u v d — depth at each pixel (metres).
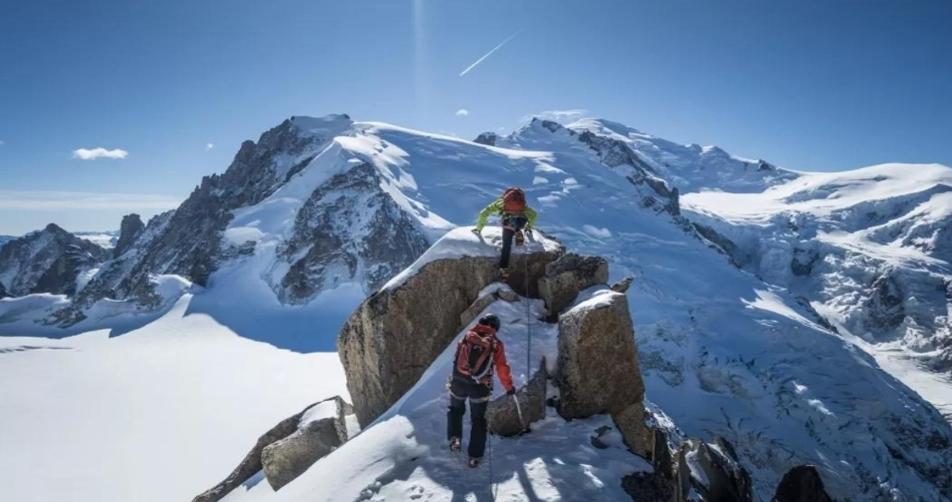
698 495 5.50
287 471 10.82
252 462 12.80
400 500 6.47
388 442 7.61
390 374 10.56
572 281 9.76
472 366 6.88
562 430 7.61
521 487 6.34
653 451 6.84
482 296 10.25
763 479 40.66
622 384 8.07
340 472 7.37
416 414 8.11
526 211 10.67
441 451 7.28
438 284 10.80
